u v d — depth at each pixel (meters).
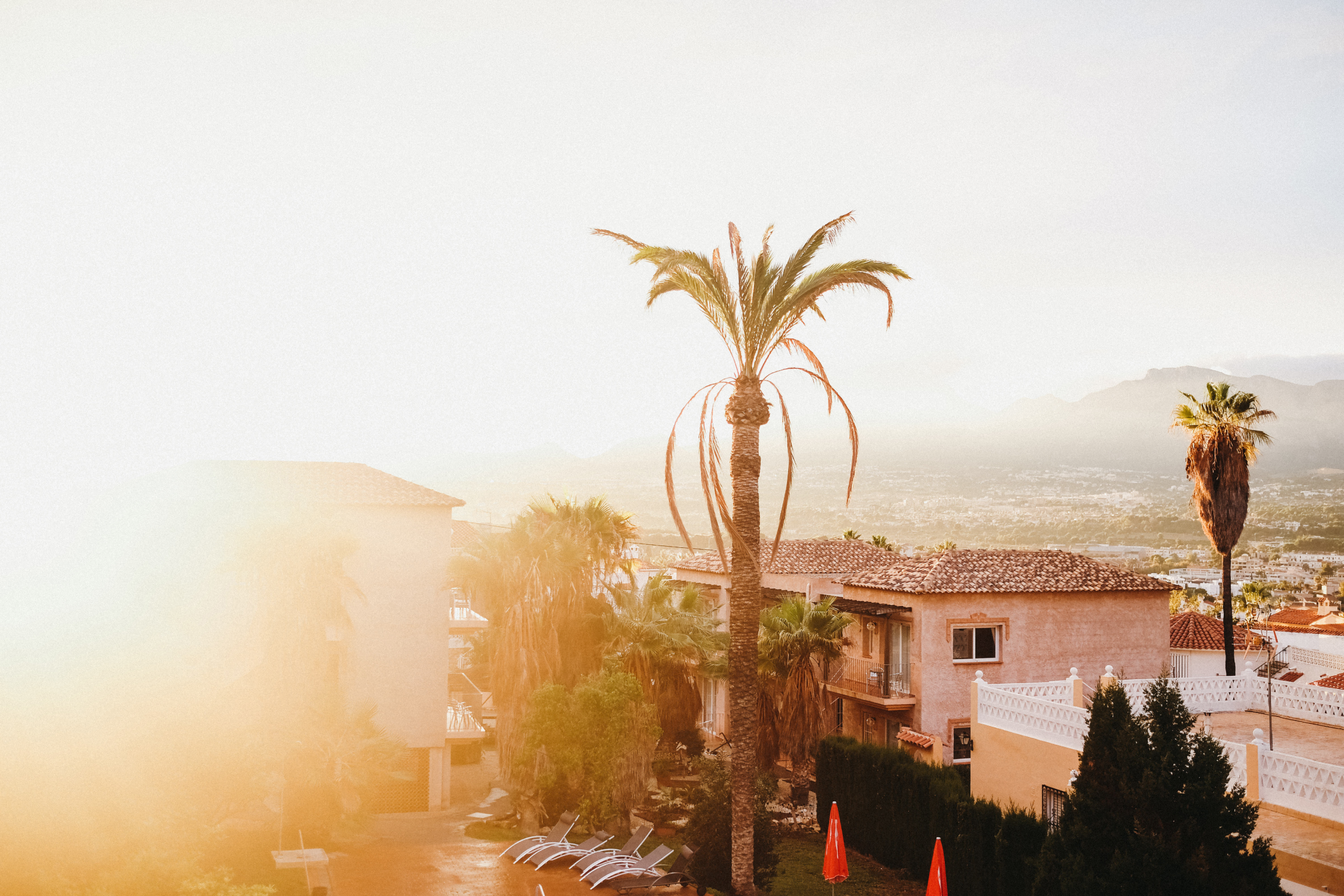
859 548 46.69
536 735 28.89
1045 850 16.45
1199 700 26.48
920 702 32.50
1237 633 48.94
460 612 38.19
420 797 32.66
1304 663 40.16
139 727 13.01
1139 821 15.37
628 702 29.42
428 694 32.91
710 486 20.55
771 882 23.58
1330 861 15.41
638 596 38.94
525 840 26.17
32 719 11.26
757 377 21.81
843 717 37.34
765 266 21.16
